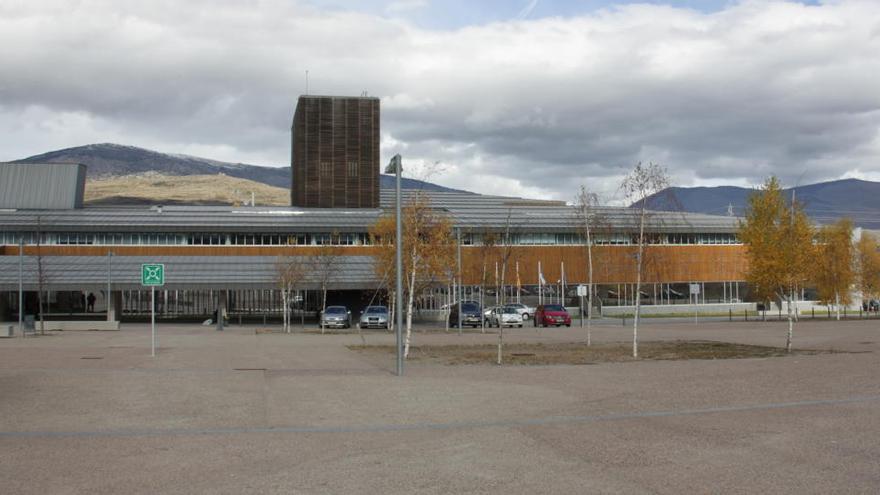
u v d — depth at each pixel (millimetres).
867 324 55438
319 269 67062
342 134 108125
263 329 56781
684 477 8625
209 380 19453
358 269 71000
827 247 65312
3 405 14961
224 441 11133
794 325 54531
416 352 29922
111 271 69562
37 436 11625
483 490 8148
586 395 15930
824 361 23641
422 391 16859
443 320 72438
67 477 8922
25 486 8500
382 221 52750
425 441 11008
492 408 14164
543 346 33375
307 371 21922
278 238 79938
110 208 80938
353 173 108000
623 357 26688
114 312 71062
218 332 51219
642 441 10773
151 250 76875
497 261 65188
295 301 80438
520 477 8727
